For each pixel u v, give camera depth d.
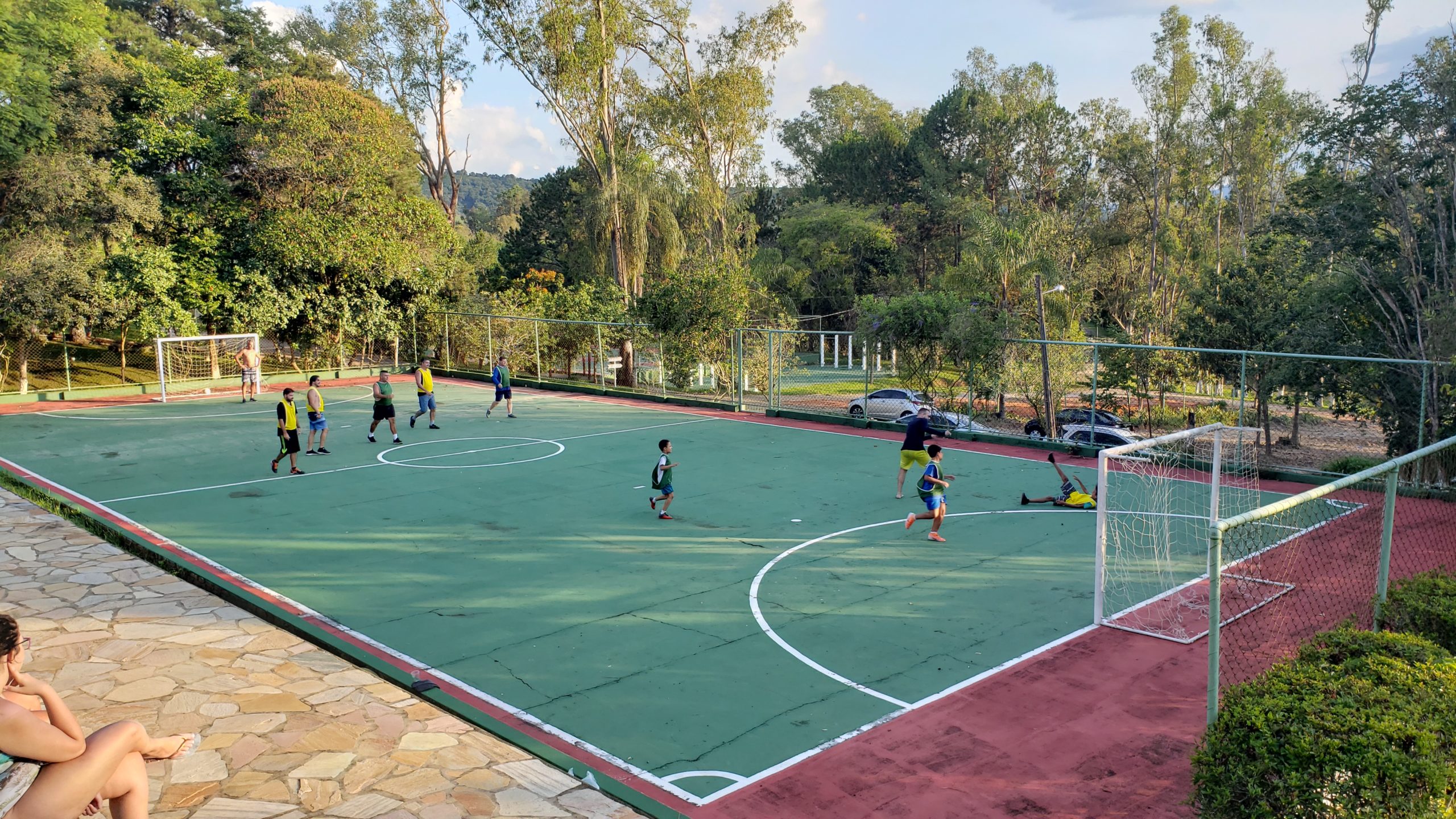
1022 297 32.56
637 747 7.07
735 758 6.89
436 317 36.91
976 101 67.31
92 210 30.08
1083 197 62.19
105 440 21.41
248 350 28.73
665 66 41.97
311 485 16.62
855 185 73.44
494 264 60.06
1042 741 7.10
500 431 22.78
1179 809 6.06
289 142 33.88
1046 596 10.52
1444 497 14.52
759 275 51.38
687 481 16.81
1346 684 5.41
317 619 9.95
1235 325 27.44
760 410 26.58
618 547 12.61
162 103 33.38
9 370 29.52
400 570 11.68
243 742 6.04
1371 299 18.81
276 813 5.13
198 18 51.25
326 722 6.39
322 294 34.59
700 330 29.83
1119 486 16.36
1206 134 53.12
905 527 13.55
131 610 8.77
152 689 6.91
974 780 6.53
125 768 4.26
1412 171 17.86
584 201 41.72
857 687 8.16
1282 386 21.08
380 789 5.46
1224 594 10.37
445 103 55.34
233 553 12.45
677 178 43.75
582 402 28.70
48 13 32.78
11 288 26.84
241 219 34.16
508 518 14.23
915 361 23.11
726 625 9.70
